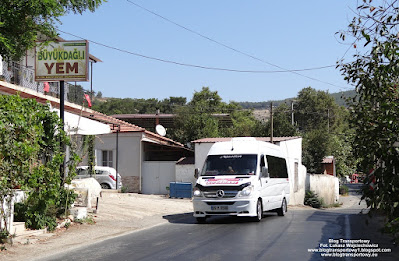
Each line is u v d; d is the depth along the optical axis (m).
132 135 32.06
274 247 10.14
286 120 47.56
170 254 9.52
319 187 36.56
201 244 10.75
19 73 22.84
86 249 10.35
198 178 16.06
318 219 16.64
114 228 13.77
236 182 15.27
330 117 66.50
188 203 23.38
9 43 14.85
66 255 9.66
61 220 13.52
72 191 14.21
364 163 8.25
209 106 64.12
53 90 25.73
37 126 12.26
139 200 22.06
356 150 8.46
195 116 46.16
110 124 31.62
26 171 11.70
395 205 7.23
